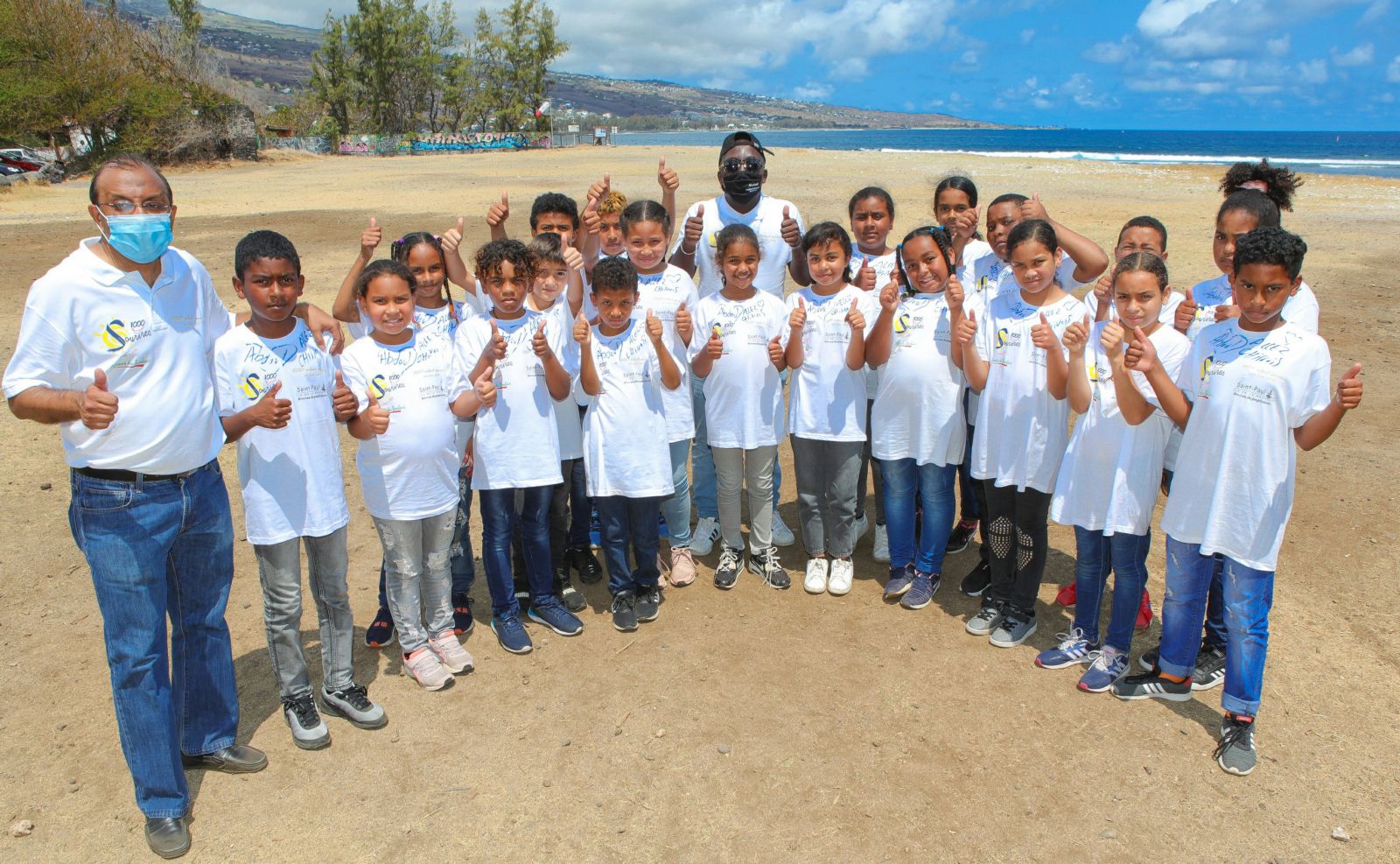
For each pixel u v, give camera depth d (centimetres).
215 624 343
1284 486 339
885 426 464
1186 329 414
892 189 2478
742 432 477
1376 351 904
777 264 549
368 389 377
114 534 302
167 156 4212
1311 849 307
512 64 7362
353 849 311
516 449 421
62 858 310
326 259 1456
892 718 379
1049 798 332
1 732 376
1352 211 2083
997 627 443
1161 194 2408
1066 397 409
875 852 307
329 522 360
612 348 445
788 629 455
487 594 504
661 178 550
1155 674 396
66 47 3678
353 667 397
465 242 1595
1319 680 404
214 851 312
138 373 300
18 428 721
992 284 490
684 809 328
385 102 7125
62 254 1585
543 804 331
